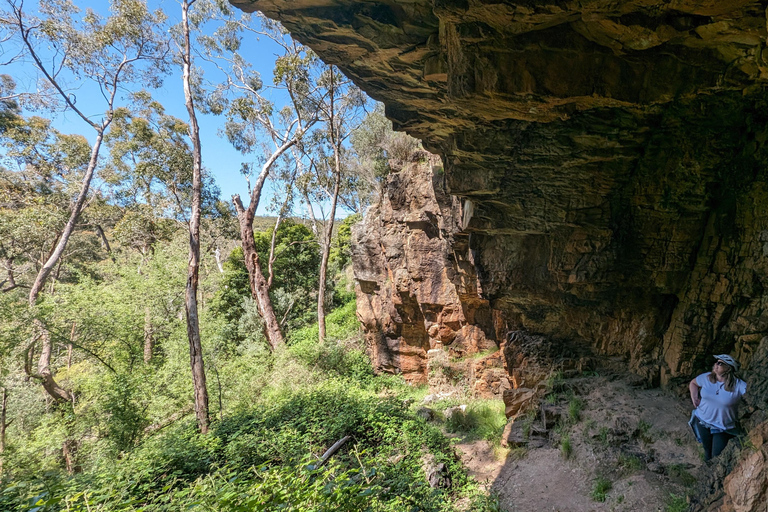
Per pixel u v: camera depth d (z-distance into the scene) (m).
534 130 5.21
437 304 11.66
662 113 4.70
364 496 3.41
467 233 8.75
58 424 9.86
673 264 5.64
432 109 5.31
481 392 10.17
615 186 5.57
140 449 7.46
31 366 11.69
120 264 15.99
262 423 7.95
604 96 3.98
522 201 6.11
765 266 4.52
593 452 5.44
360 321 14.82
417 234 11.77
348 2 4.00
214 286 20.11
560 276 6.54
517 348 8.15
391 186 12.27
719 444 3.76
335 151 16.69
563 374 7.21
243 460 6.42
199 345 9.09
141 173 20.41
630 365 6.68
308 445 6.59
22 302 11.13
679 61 3.89
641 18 3.26
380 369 13.80
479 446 7.39
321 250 23.84
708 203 5.15
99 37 13.78
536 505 5.16
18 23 12.93
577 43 3.71
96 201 21.59
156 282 13.86
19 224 14.42
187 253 16.41
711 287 5.30
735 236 4.95
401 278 12.19
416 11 3.98
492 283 7.69
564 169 5.57
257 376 12.44
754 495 2.55
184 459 6.34
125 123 19.94
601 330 7.18
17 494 4.25
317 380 12.35
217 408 10.65
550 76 3.85
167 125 20.98
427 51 4.36
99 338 12.13
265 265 22.67
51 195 18.41
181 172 21.55
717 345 5.34
